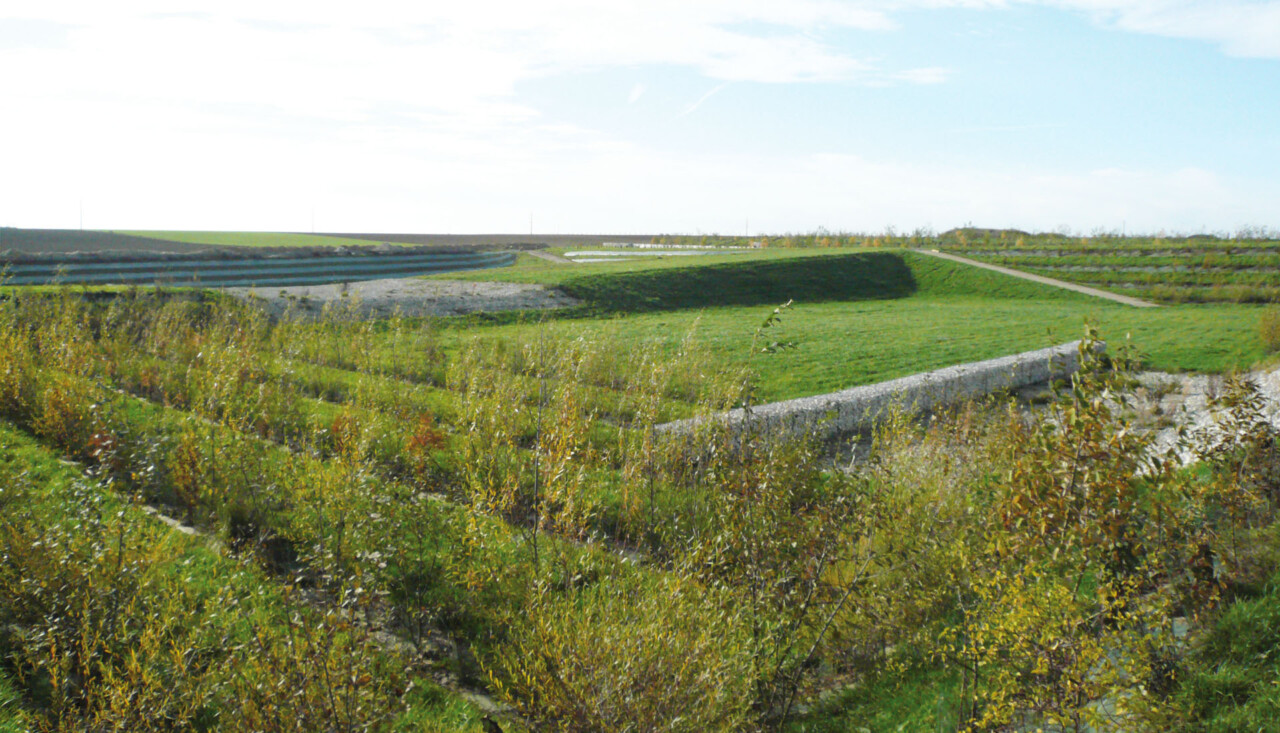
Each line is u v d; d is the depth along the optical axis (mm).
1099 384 5430
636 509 9250
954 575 6484
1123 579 5281
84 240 73000
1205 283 49500
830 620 6363
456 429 12414
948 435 12180
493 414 11203
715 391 13633
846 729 5879
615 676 5066
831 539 6492
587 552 7664
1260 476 7648
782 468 6922
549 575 6852
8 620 6434
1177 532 6469
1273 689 4867
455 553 7812
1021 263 59125
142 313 20500
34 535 6750
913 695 6125
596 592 7098
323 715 4953
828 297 48156
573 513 8391
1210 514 7723
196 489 8992
